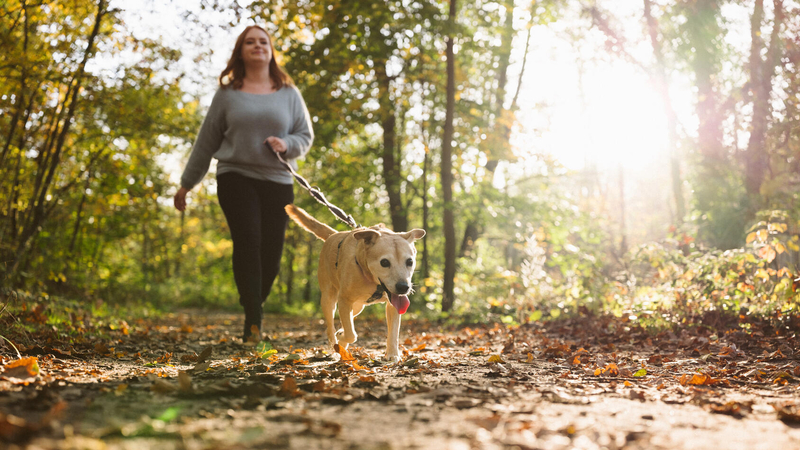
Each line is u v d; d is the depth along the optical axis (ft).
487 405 8.39
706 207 34.40
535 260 28.99
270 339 20.20
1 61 21.08
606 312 24.40
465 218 44.55
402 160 54.34
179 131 33.76
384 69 42.96
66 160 31.73
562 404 8.73
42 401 7.74
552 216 43.16
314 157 48.11
